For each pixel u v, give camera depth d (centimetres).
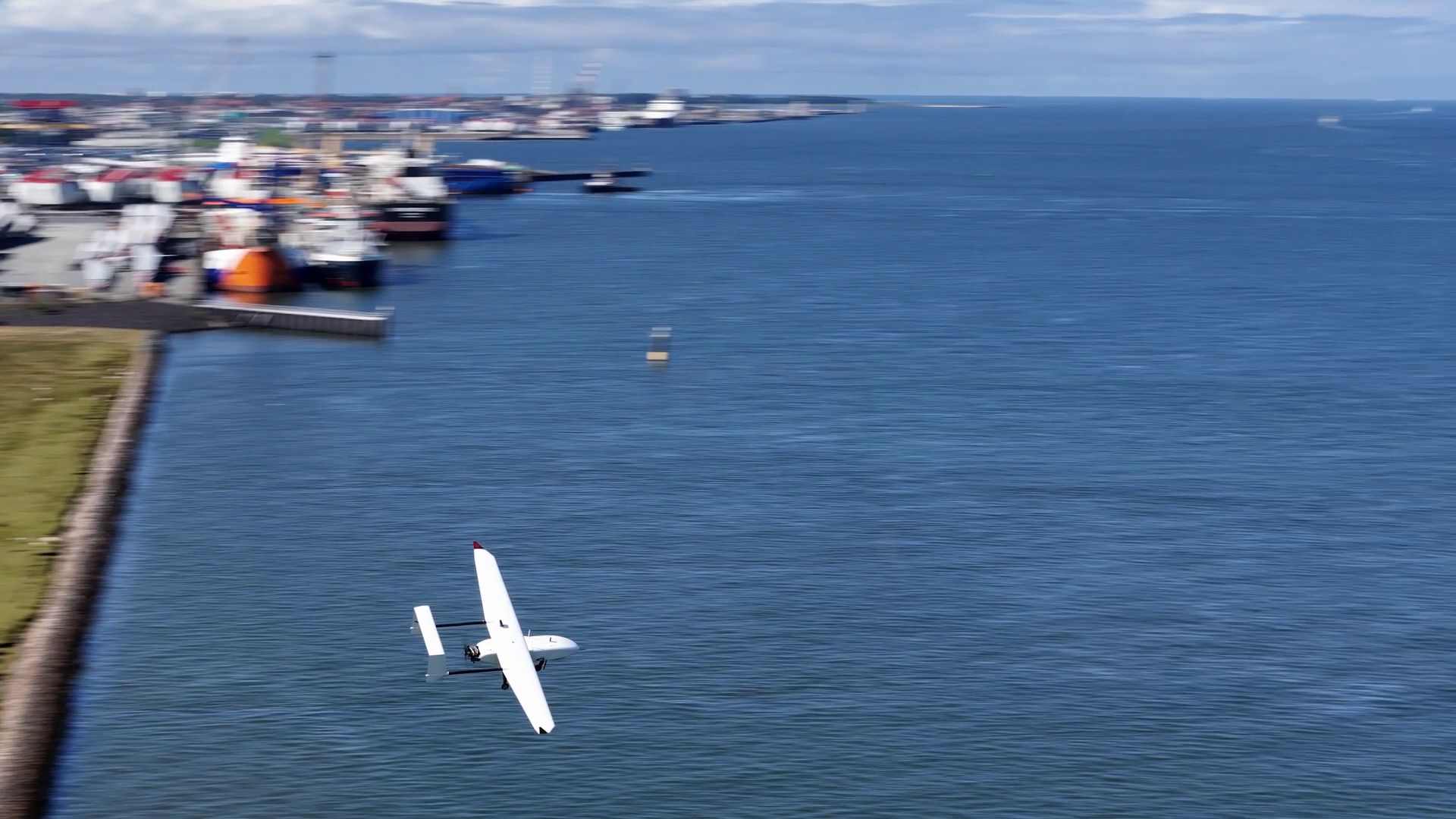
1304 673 7844
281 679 7606
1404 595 8981
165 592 8819
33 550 9000
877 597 8850
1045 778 6738
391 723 7175
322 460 11825
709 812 6444
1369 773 6819
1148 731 7181
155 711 7219
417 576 9175
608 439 12600
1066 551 9725
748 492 11000
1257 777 6769
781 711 7350
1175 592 9006
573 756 6900
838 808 6475
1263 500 10900
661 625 8394
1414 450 12375
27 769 6425
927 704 7444
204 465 11644
